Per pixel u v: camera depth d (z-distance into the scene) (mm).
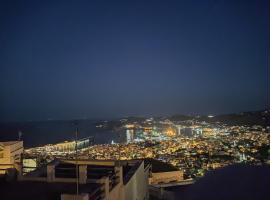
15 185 15180
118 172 15203
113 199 14086
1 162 21234
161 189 23391
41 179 15727
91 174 16875
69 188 14367
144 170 20609
